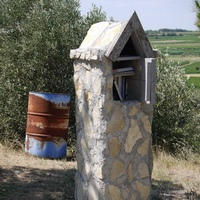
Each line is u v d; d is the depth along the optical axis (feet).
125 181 12.60
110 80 12.07
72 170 18.44
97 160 12.39
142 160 12.92
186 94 29.53
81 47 13.47
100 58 11.91
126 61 12.92
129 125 12.50
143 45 12.28
